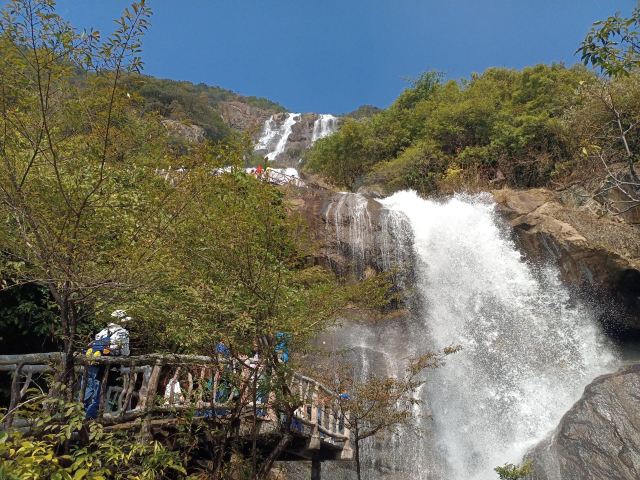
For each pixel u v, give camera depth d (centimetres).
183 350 662
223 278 578
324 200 1706
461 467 1159
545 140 2088
